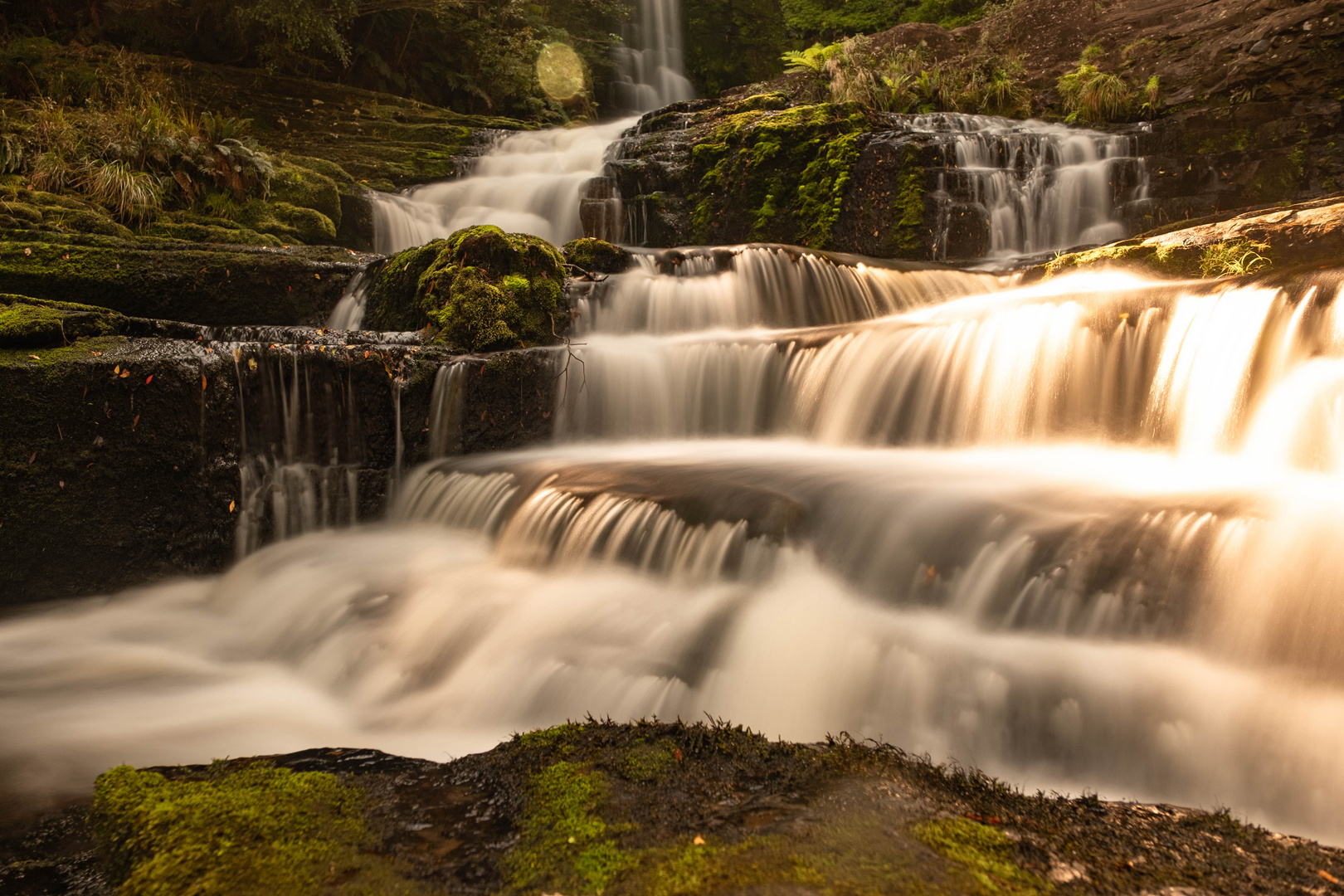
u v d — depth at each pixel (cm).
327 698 476
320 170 1498
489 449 809
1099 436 635
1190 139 1332
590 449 823
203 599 655
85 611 636
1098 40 1791
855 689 390
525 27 2456
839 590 473
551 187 1605
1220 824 265
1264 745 315
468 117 2058
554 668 439
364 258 1087
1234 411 554
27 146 1166
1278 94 1382
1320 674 330
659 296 986
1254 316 554
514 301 875
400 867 255
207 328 784
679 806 280
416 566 612
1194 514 409
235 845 266
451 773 321
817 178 1348
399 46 2192
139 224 1140
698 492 562
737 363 836
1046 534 433
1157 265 794
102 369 659
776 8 3105
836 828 261
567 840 263
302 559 668
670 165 1512
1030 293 852
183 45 1841
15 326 665
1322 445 497
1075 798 289
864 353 773
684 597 487
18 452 640
